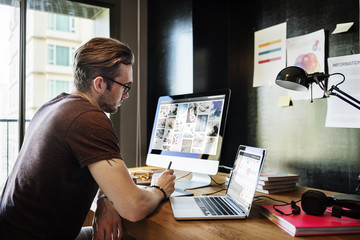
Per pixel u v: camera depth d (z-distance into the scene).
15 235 0.87
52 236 0.89
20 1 2.05
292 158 1.83
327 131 1.63
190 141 1.54
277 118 1.92
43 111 1.02
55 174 0.87
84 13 2.47
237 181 1.12
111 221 1.07
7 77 2.19
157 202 1.05
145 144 2.49
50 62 4.92
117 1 2.37
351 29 1.52
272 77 1.95
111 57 1.02
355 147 1.51
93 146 0.87
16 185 0.91
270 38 1.97
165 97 1.78
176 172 1.94
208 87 2.12
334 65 1.58
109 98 1.06
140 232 1.00
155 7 2.43
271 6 1.97
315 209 0.88
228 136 2.23
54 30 5.00
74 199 0.91
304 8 1.76
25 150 0.96
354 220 0.84
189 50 2.07
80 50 1.04
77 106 0.92
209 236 0.79
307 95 1.73
